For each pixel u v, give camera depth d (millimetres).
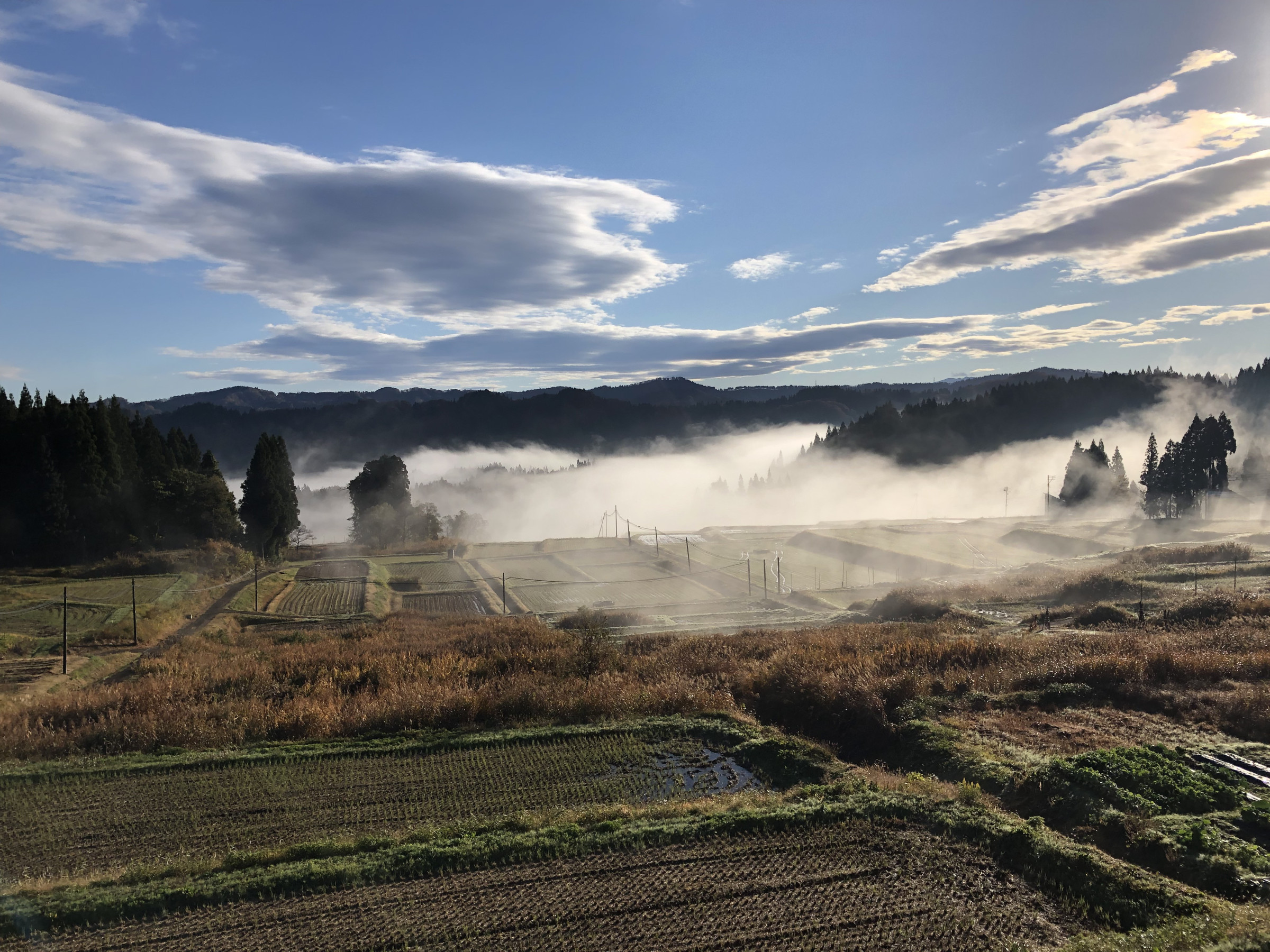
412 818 15648
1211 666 21547
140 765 18375
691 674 27203
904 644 27375
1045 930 10617
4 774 17812
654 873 12359
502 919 11156
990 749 17391
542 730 20469
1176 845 12125
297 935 10922
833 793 15500
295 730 21141
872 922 10906
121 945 10836
